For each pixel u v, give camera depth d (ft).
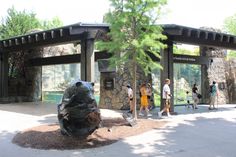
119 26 43.47
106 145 32.14
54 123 44.01
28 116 52.95
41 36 60.80
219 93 84.53
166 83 53.52
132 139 34.58
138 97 65.62
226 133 38.32
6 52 77.51
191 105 74.43
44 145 31.81
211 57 84.58
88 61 54.70
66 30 55.42
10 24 102.58
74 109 32.22
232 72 88.74
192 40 59.21
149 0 43.29
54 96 96.68
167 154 28.89
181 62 69.77
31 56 85.35
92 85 34.19
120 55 46.11
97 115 33.01
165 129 40.34
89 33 54.49
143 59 45.39
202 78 82.84
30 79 89.10
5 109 63.67
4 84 78.18
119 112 59.41
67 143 32.09
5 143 33.73
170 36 56.29
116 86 66.03
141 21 44.34
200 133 38.19
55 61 75.20
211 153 29.32
